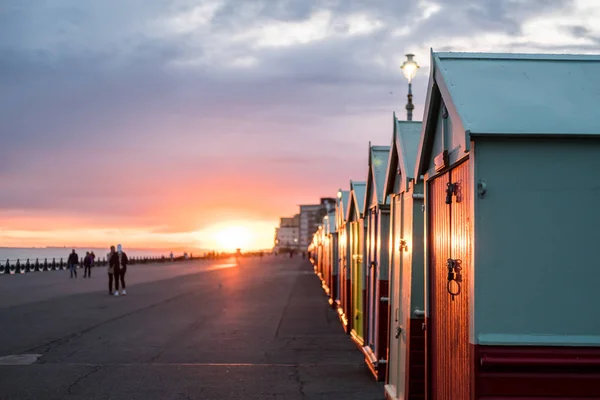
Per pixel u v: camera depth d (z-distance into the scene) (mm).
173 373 9664
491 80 5195
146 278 42281
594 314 4395
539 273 4414
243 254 145250
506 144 4473
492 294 4410
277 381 9156
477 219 4441
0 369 9922
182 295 26422
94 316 17750
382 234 9148
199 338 13484
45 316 17672
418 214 6941
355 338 12242
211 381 9125
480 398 4375
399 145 7684
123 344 12570
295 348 12195
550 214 4445
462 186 4949
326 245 28172
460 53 5590
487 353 4367
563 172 4461
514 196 4449
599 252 4426
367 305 10641
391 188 8352
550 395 4363
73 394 8258
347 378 9383
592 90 5047
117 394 8281
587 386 4363
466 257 4766
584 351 4340
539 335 4379
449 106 5039
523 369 4375
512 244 4426
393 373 7898
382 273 9156
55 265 54688
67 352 11570
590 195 4449
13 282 35188
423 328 6363
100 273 47938
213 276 45875
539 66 5410
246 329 15039
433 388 5992
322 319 17297
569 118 4602
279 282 37406
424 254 6527
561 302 4398
